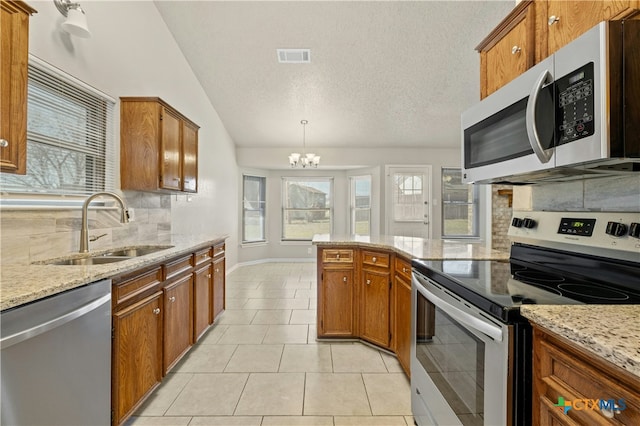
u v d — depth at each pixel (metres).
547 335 0.79
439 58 3.97
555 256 1.37
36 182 1.83
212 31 3.57
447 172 6.32
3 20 1.19
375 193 6.28
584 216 1.25
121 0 2.62
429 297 1.35
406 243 2.46
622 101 0.86
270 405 1.78
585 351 0.65
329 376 2.08
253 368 2.19
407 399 1.83
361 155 6.22
